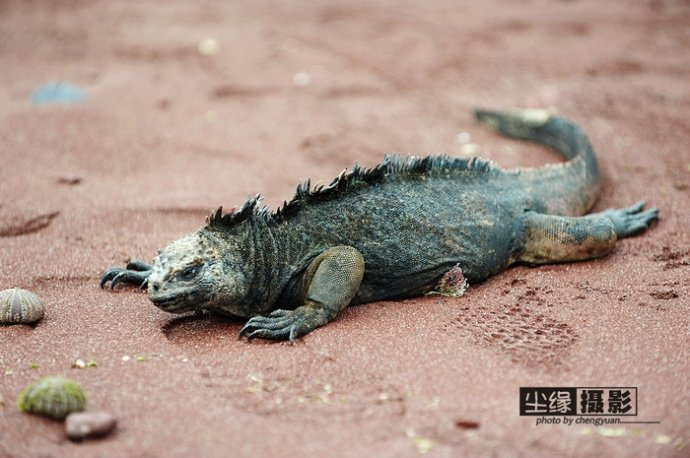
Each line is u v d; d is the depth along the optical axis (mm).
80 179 8211
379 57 12344
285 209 5676
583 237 6340
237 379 4832
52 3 15461
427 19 14281
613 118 9766
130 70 11867
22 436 4234
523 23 13875
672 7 14531
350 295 5535
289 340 5254
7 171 8414
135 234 7055
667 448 4164
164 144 9305
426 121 9984
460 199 6160
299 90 11086
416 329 5414
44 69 12023
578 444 4203
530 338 5293
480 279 6227
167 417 4438
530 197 6652
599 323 5461
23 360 5062
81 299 5934
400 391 4688
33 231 7121
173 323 5602
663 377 4766
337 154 8992
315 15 14594
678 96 10383
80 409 4426
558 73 11539
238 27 13906
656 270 6270
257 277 5508
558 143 8867
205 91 11016
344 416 4453
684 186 7891
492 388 4699
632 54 12156
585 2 15117
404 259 5844
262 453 4141
